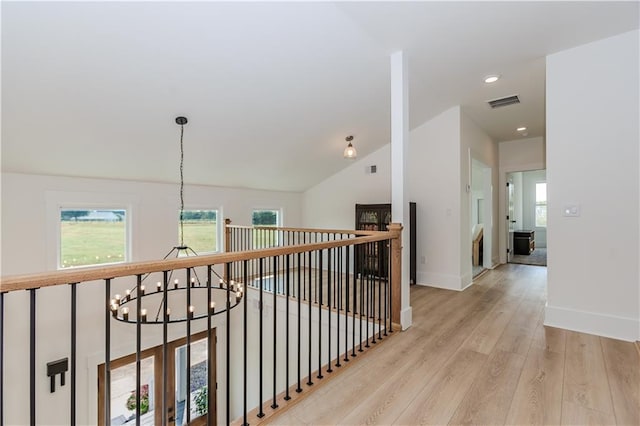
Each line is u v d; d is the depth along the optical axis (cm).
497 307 347
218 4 215
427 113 436
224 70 275
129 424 371
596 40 267
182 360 433
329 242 214
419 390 187
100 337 352
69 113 279
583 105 274
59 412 316
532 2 221
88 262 383
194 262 140
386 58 296
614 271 261
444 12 233
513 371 207
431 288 438
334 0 220
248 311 470
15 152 305
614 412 166
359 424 160
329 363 217
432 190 456
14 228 330
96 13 204
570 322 279
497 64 311
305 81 314
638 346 242
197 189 482
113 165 372
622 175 258
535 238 956
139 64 249
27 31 204
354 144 489
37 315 308
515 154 624
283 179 557
